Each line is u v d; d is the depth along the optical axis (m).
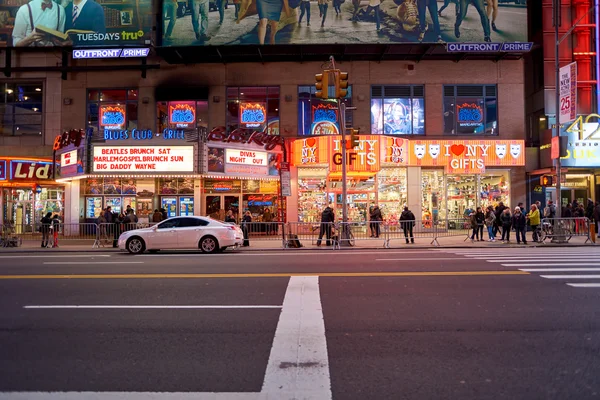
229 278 10.18
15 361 5.05
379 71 25.45
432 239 20.59
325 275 10.48
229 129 23.05
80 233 19.98
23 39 25.58
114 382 4.45
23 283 9.77
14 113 26.27
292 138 25.14
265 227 19.11
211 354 5.22
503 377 4.52
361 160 22.77
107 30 24.92
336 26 24.20
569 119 21.41
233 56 24.95
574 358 5.03
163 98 25.53
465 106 25.50
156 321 6.62
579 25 25.73
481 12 24.61
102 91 25.98
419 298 7.96
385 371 4.68
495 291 8.52
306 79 25.47
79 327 6.35
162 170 21.42
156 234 16.23
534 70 27.86
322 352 5.25
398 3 24.36
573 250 16.55
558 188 19.58
